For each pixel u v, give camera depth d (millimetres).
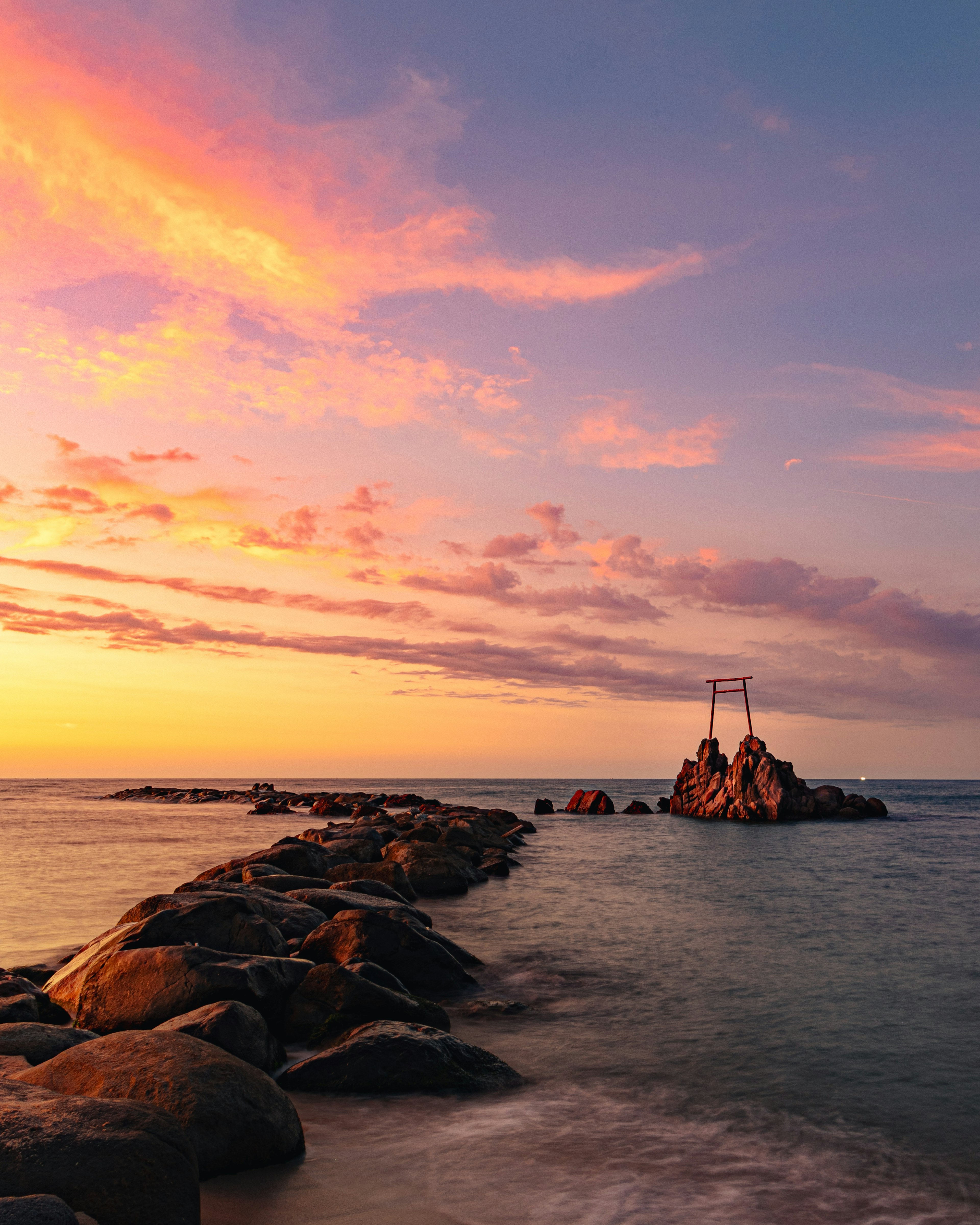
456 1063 10117
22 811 78062
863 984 15430
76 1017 11227
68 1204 5012
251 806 91125
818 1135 8648
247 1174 7141
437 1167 7516
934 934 20812
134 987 11070
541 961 17375
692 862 39812
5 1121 5781
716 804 78125
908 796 163125
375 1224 6312
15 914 21625
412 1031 10555
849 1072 10711
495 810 68562
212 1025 9242
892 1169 7844
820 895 28266
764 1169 7762
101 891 25766
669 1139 8461
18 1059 8297
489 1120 8812
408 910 17969
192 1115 6980
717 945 19156
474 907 25234
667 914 23828
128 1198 5340
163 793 118438
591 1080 10305
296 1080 9641
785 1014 13352
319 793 113438
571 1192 7086
